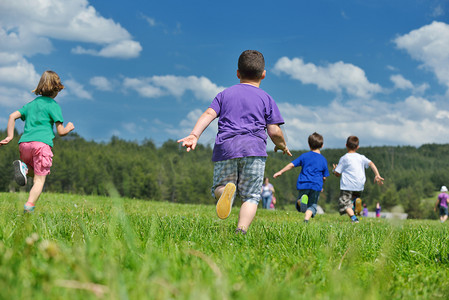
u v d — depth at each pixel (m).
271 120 4.01
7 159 101.00
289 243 3.01
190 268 1.74
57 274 1.39
